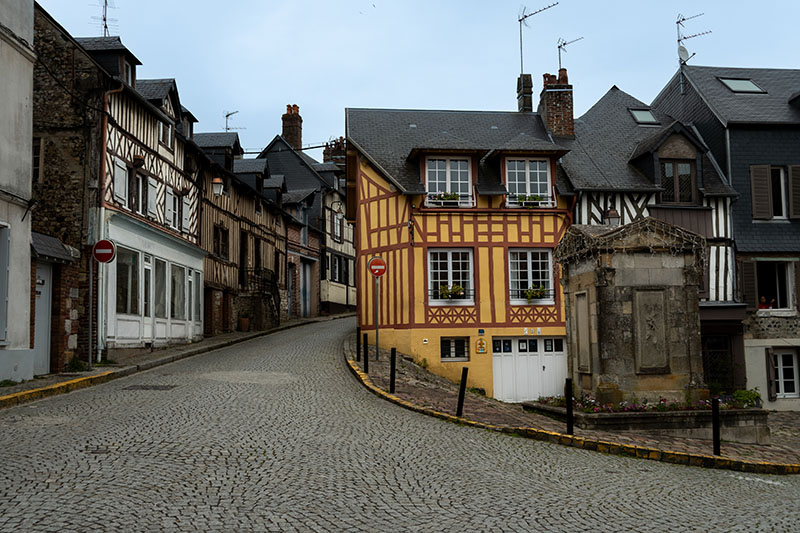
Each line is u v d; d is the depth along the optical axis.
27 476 6.27
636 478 7.79
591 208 20.56
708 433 11.42
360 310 21.89
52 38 16.41
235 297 26.41
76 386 12.49
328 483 6.50
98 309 15.69
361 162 21.62
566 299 13.39
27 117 13.06
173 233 20.48
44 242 14.42
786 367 20.36
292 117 40.66
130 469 6.64
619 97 25.75
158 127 19.38
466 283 20.16
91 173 16.03
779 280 20.81
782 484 8.43
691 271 12.10
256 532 5.03
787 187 21.00
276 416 9.93
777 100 22.45
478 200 20.36
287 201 34.59
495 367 20.09
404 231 20.12
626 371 11.82
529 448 8.99
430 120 23.52
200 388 12.46
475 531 5.32
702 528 5.88
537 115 24.52
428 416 10.87
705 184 20.89
